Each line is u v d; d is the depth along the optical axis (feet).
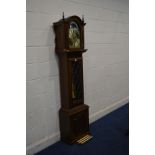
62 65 6.86
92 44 8.63
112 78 10.34
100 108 9.65
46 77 6.73
